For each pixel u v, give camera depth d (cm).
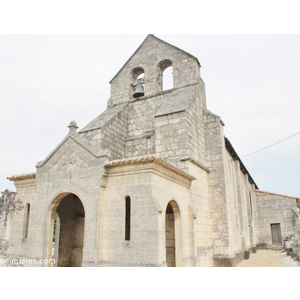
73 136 1253
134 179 1085
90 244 1072
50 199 1233
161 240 1009
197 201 1557
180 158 1524
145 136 1858
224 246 1645
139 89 2092
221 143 1841
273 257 2198
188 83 1947
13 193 1207
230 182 2042
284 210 3197
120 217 1074
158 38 2138
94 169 1152
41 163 1302
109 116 1881
